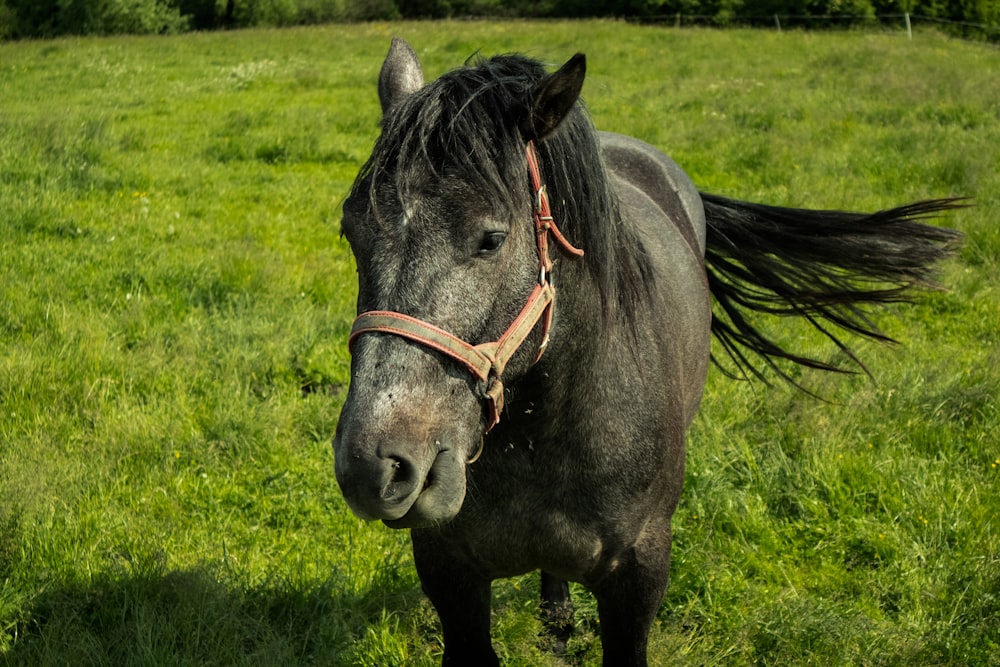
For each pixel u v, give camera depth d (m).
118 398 4.33
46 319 5.01
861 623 3.09
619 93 13.19
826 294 3.48
